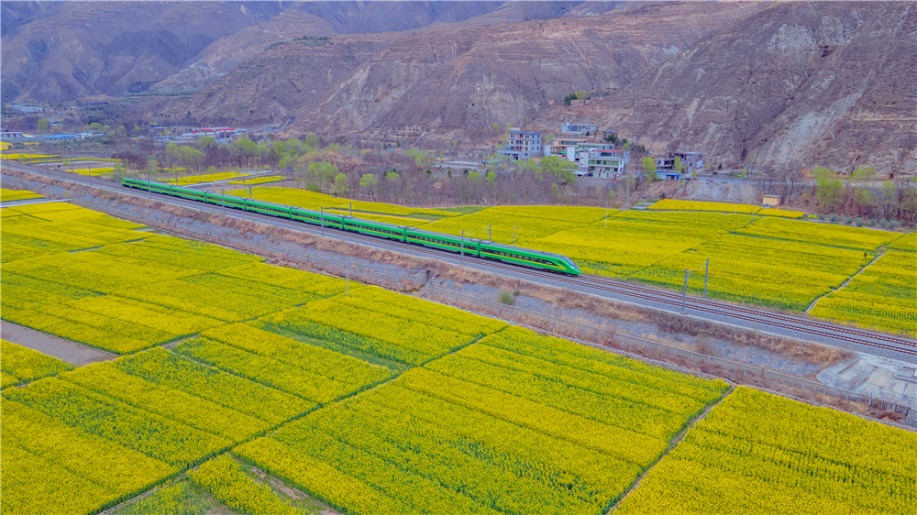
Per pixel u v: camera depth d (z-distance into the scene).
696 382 58.62
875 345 61.72
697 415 53.78
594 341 69.19
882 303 76.88
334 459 47.03
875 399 54.25
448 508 41.75
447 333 69.94
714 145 177.62
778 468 45.53
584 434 50.34
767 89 183.25
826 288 82.81
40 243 110.12
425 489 43.53
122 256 101.88
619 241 108.06
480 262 89.69
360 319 74.00
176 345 67.69
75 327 72.06
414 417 52.81
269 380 59.38
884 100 153.25
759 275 88.19
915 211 118.44
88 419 52.56
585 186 155.38
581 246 104.31
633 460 47.06
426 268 89.25
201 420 52.25
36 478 44.78
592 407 54.47
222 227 117.06
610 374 60.25
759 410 53.16
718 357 62.69
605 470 45.94
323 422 51.94
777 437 49.28
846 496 42.59
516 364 62.28
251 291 84.44
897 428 50.59
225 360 63.56
